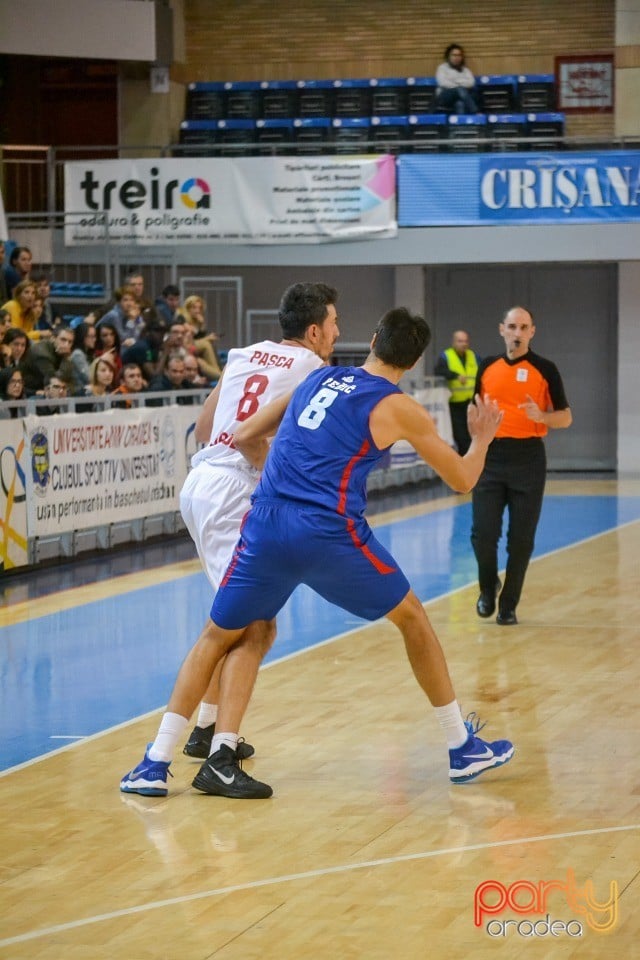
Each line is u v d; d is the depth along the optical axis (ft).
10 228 158.20
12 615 78.23
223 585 42.45
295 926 31.53
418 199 153.58
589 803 41.39
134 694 58.23
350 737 50.03
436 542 108.47
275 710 54.39
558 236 151.84
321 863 36.06
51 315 136.67
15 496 91.91
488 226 152.76
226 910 32.65
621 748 47.98
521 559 72.43
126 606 80.89
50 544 98.27
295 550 40.78
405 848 37.27
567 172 151.43
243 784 42.50
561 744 48.65
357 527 41.11
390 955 29.76
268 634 44.39
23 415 97.30
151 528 112.16
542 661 63.52
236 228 154.30
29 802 42.37
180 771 46.09
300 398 42.29
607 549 102.32
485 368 71.72
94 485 100.83
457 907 32.65
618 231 150.82
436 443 41.24
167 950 30.19
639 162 150.41
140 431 107.34
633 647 66.74
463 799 42.06
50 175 155.63
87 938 30.94
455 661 63.67
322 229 153.99
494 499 72.38
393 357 42.24
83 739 50.47
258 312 162.20
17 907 33.09
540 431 71.26
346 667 62.95
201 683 43.27
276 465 41.68
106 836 38.75
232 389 46.16
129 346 117.39
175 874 35.32
